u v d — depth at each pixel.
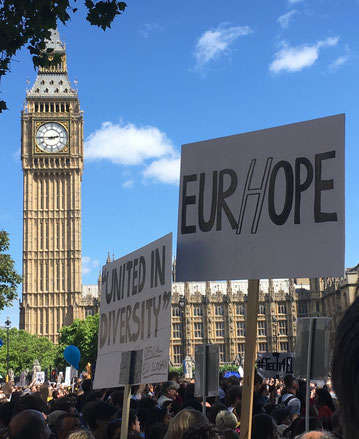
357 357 1.82
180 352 194.38
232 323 195.75
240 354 195.00
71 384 63.41
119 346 11.16
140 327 10.44
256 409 15.87
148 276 10.35
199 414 7.57
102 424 11.33
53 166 177.50
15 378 140.75
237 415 15.55
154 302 10.03
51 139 178.00
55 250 175.75
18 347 161.75
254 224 8.20
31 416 7.76
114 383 11.02
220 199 8.66
